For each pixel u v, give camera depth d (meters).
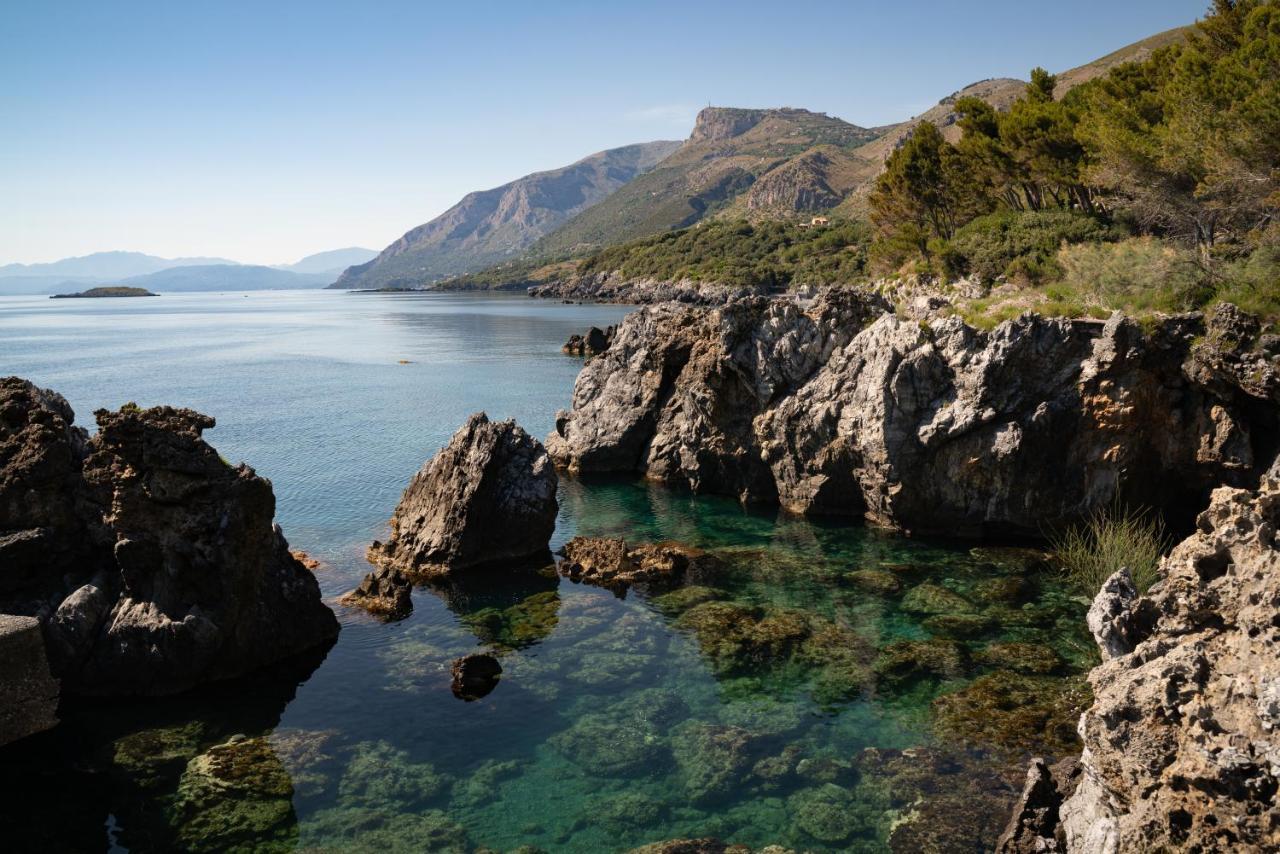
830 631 26.94
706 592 30.80
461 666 23.97
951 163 91.50
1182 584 14.21
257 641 25.11
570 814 17.95
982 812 17.12
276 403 76.12
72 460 24.81
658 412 49.88
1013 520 35.25
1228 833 10.75
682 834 17.16
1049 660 24.08
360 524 39.81
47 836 17.27
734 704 22.52
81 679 23.28
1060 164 72.00
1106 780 12.66
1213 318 31.77
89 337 165.38
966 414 34.69
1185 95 49.94
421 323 196.25
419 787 18.97
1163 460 33.72
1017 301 44.97
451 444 36.22
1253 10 51.94
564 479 50.22
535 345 133.12
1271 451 31.53
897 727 20.95
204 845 16.98
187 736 21.12
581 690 23.55
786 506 42.00
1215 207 46.28
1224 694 11.72
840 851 16.34
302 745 20.62
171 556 23.55
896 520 37.22
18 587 23.62
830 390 39.78
